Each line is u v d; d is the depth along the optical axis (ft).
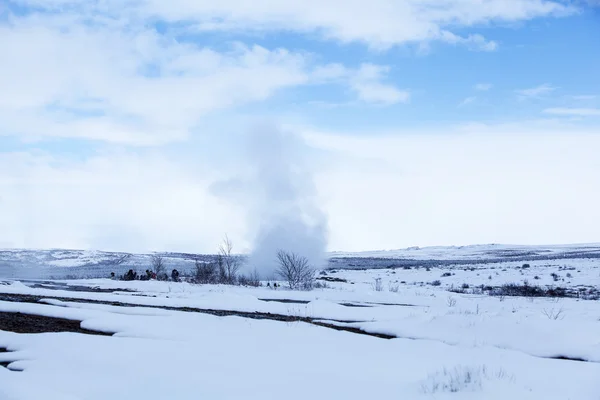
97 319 44.68
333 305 66.33
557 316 58.13
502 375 26.96
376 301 83.71
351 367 31.04
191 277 143.02
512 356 34.68
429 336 44.34
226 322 46.32
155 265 190.90
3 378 24.03
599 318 58.90
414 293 106.42
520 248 591.37
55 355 30.60
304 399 23.89
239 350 34.88
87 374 26.99
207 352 33.40
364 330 48.93
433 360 33.73
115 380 26.00
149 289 100.48
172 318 47.21
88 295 72.38
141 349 32.76
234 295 77.51
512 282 146.41
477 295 104.42
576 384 26.94
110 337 36.32
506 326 44.29
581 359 37.55
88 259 382.01
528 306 75.97
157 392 24.30
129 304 63.93
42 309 49.73
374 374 29.12
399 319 54.13
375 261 369.91
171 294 84.28
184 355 31.94
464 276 175.11
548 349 39.29
